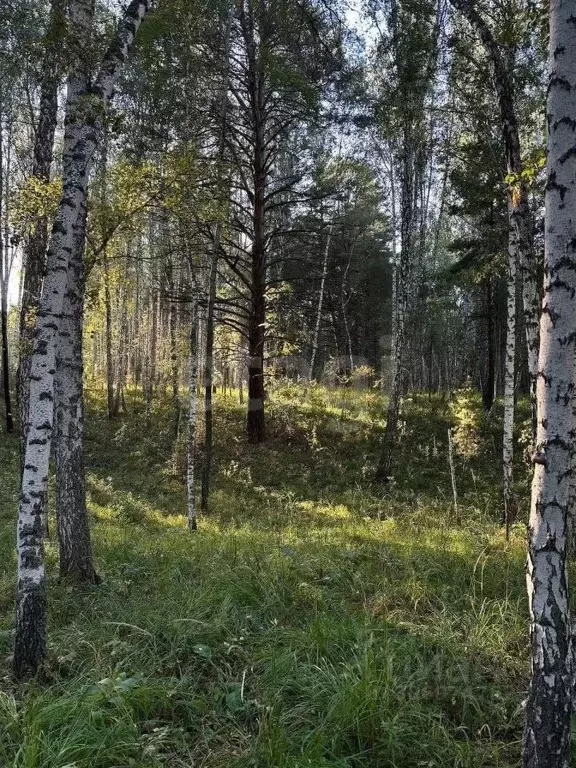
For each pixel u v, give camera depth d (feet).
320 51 42.06
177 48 34.17
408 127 35.19
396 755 10.78
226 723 11.84
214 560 22.18
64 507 20.52
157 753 10.68
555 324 9.07
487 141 33.06
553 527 9.04
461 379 106.01
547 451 9.11
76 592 19.45
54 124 33.47
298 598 18.42
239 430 61.82
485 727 11.77
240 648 14.28
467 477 48.93
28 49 16.93
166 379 84.84
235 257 57.26
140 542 27.53
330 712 11.39
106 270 45.47
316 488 48.52
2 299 63.93
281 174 71.97
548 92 9.14
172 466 53.06
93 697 11.72
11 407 73.00
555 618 9.02
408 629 15.87
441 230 96.27
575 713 10.92
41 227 32.55
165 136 38.37
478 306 91.91
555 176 9.02
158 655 14.23
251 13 40.88
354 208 73.51
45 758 10.18
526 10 21.36
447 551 24.40
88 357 96.73
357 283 96.78
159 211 43.04
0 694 12.03
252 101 54.90
